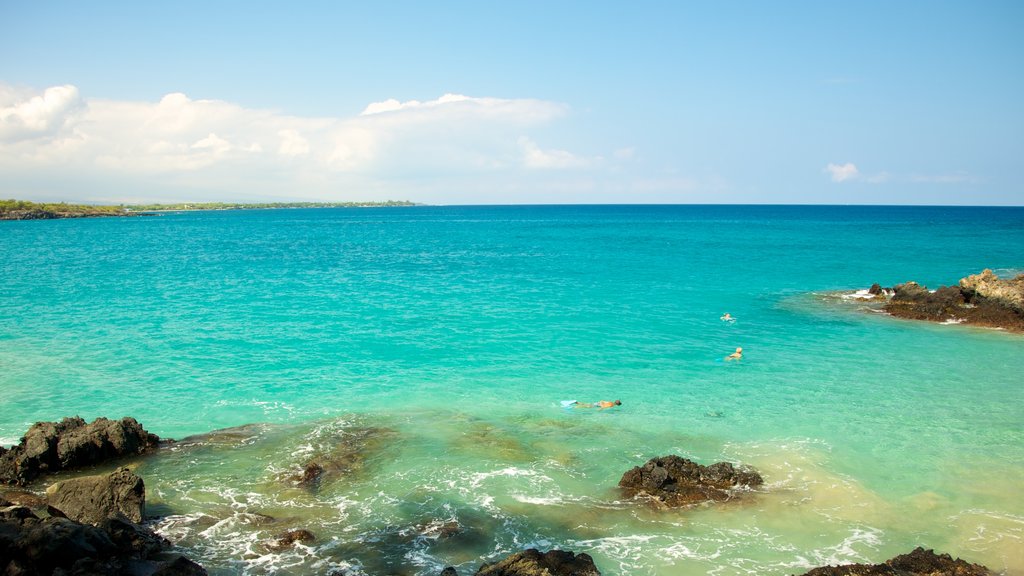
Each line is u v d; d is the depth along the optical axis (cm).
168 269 7262
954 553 1605
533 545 1636
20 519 1549
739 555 1600
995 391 2866
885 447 2245
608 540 1664
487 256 9175
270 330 3988
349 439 2295
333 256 9175
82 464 2061
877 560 1580
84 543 1446
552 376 3077
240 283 6122
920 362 3359
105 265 7619
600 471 2061
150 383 2912
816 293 5606
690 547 1634
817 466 2092
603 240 12525
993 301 4503
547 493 1909
